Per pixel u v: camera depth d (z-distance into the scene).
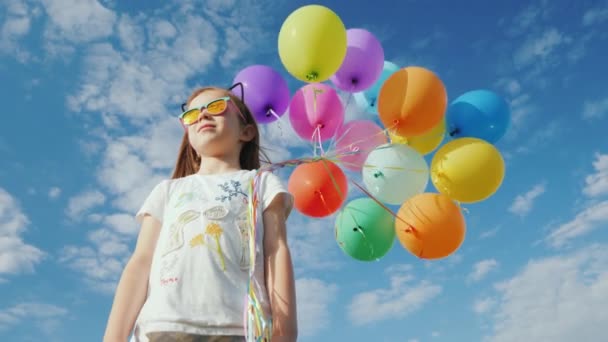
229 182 1.60
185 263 1.39
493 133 3.25
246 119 1.97
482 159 3.03
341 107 3.32
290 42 3.04
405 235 3.17
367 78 3.35
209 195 1.55
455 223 3.12
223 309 1.33
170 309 1.31
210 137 1.76
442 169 3.09
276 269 1.44
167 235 1.47
